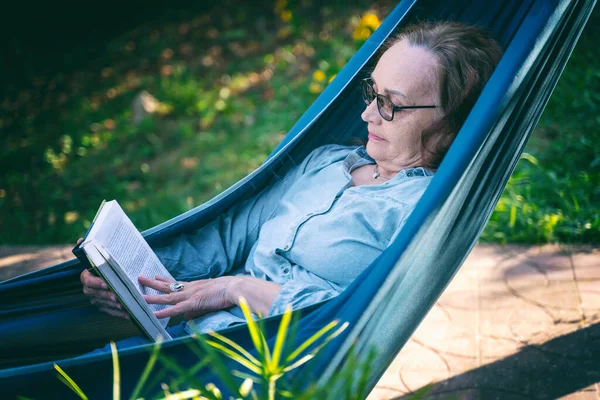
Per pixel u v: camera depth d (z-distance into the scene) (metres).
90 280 2.21
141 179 5.12
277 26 7.24
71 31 7.84
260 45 6.97
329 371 1.75
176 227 2.45
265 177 2.52
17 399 1.76
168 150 5.49
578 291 3.20
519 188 4.07
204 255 2.46
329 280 2.18
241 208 2.53
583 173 4.11
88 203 4.91
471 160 1.88
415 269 1.93
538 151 4.48
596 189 3.94
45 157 5.66
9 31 7.83
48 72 7.25
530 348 2.86
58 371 1.72
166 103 6.17
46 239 4.40
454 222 2.05
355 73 2.50
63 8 8.06
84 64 7.30
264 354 1.47
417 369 2.81
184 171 5.13
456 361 2.83
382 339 1.97
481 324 3.04
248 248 2.50
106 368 1.77
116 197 4.90
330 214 2.25
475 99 2.23
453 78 2.21
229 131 5.60
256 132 5.43
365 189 2.26
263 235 2.38
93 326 2.29
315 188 2.40
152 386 1.68
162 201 4.70
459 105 2.23
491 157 2.09
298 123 2.61
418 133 2.25
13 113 6.62
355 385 1.85
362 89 2.35
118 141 5.74
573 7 2.15
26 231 4.59
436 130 2.25
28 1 7.94
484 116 1.92
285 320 1.46
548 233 3.63
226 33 7.23
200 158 5.27
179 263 2.43
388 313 1.91
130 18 7.91
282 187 2.52
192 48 7.20
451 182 1.85
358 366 1.60
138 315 2.06
